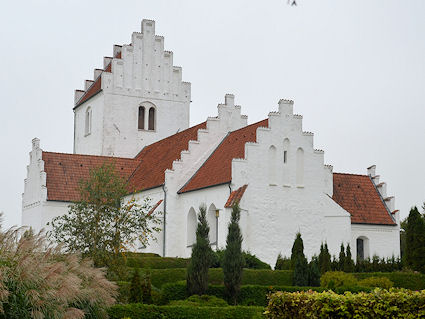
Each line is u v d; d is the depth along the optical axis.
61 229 44.56
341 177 66.50
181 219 61.69
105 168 48.50
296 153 57.38
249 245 54.06
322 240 57.25
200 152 63.78
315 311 26.27
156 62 81.88
